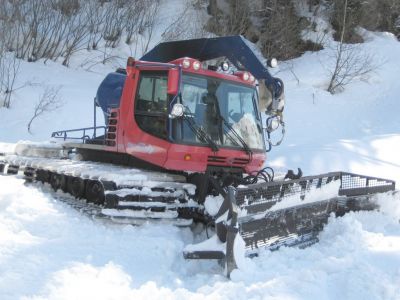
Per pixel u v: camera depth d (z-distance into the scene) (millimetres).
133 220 6152
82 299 3988
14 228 5750
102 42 21922
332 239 6168
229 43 7734
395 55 24234
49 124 14820
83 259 4945
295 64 23344
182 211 6484
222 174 6691
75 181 7582
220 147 6652
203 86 6707
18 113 15164
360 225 6391
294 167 10914
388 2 26641
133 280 4609
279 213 5809
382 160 11664
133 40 22516
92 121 15211
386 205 7621
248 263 4949
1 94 15516
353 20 24844
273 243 5707
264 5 24453
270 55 23516
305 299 4188
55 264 4699
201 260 5367
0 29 18547
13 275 4293
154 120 6566
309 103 20375
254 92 7367
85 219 6352
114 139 7266
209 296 4203
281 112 7516
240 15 23656
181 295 4211
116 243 5566
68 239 5559
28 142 9367
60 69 19125
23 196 7164
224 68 7094
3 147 9531
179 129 6367
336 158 11352
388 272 4949
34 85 16750
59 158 9117
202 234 6379
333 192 6680
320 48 23844
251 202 5344
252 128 7211
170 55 8305
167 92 6121
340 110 20125
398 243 5984
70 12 20781
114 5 22484
